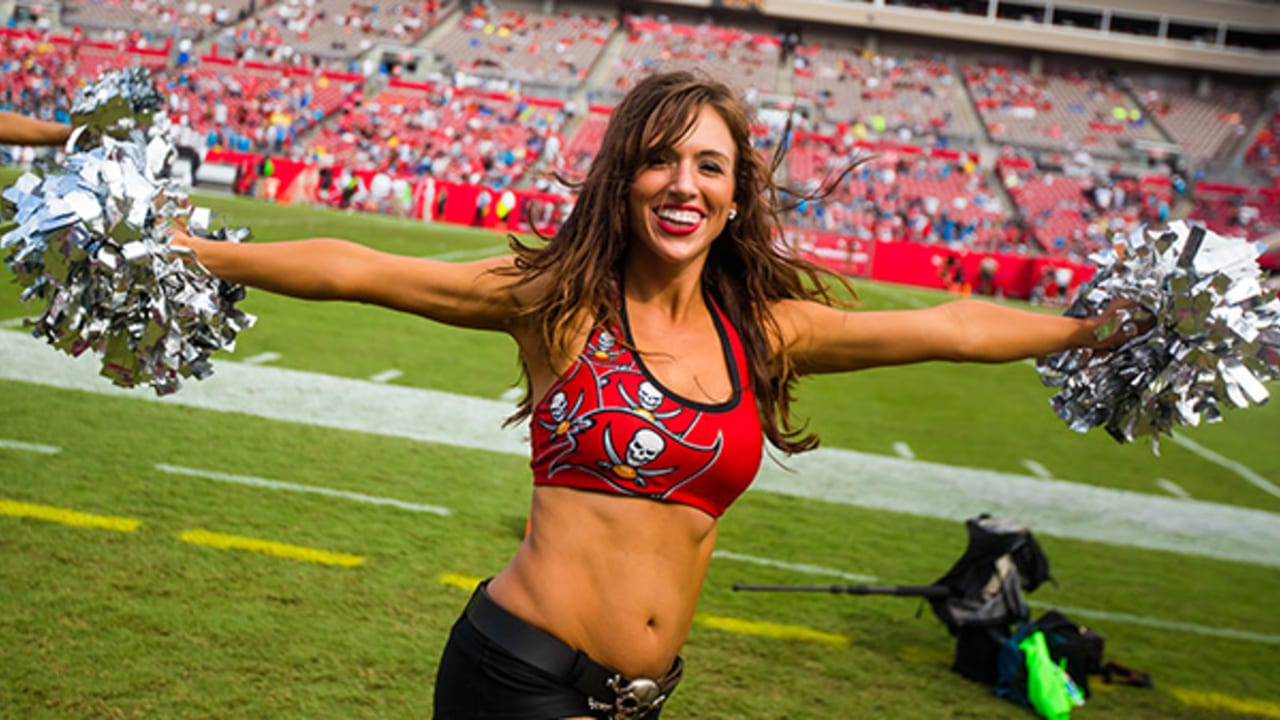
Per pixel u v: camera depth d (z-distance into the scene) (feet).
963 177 122.21
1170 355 7.60
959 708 15.26
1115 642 19.13
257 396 28.63
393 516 20.52
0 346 29.89
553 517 7.01
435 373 34.96
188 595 15.64
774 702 14.80
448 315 7.16
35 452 21.38
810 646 17.04
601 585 6.91
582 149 118.42
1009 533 16.21
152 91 7.47
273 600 15.87
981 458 34.06
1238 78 159.53
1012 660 15.69
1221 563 25.52
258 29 137.18
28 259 6.77
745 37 153.38
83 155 6.84
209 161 94.84
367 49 136.15
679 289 7.14
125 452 22.18
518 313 7.05
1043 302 90.12
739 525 23.58
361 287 7.03
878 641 17.60
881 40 160.97
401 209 95.25
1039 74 159.53
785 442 7.75
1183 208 121.90
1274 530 29.50
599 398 6.83
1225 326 7.32
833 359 7.68
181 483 20.67
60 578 15.62
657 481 6.86
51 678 12.75
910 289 89.81
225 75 121.49
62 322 6.86
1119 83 158.40
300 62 129.49
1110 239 7.83
